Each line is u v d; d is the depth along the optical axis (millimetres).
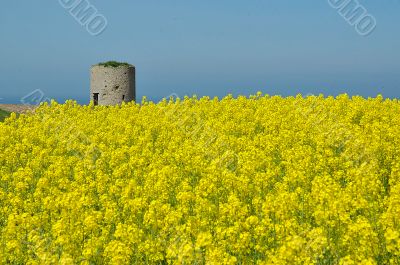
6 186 18656
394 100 31594
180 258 10281
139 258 11477
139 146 22547
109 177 19078
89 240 11758
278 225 11375
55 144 25641
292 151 19750
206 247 10406
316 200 13164
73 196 14117
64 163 19891
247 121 28359
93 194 16625
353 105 28484
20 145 22859
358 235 10656
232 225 12625
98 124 29312
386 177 17359
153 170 16875
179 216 12391
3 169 20688
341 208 11766
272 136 22859
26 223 12883
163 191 15562
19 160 22156
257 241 11719
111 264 10891
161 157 20797
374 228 11812
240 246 10883
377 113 25828
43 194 16000
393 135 20875
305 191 15391
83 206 15070
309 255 10047
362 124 25141
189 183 17859
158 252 11234
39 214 14281
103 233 12539
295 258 9586
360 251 10203
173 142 22328
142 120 28672
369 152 19016
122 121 28984
